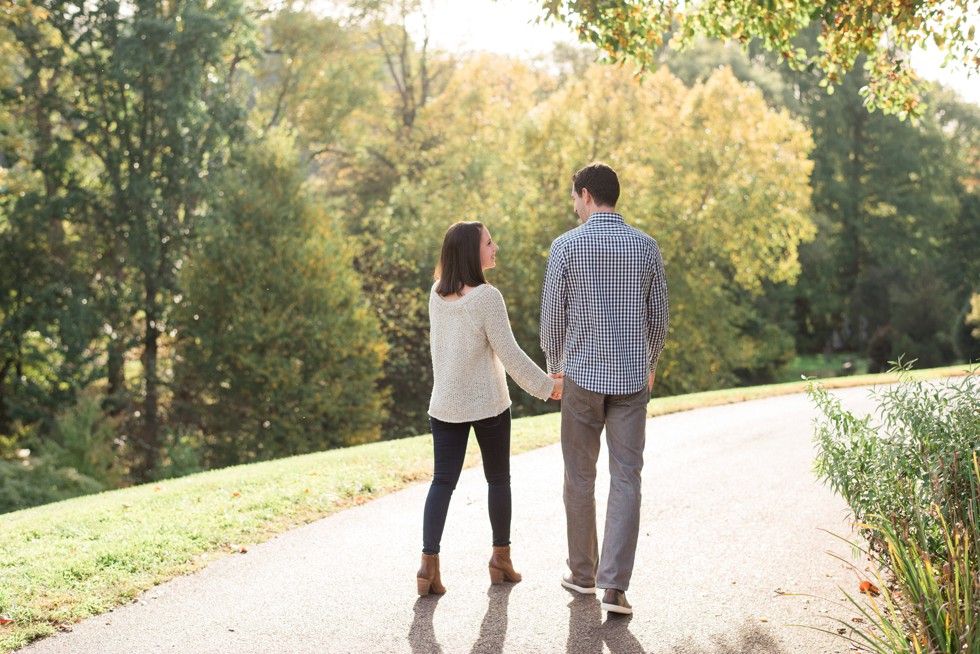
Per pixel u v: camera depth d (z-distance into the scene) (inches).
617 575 143.7
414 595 159.8
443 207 957.2
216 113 866.8
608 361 147.5
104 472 677.9
